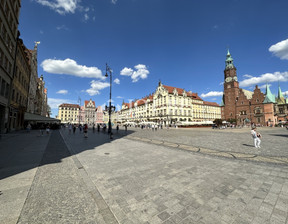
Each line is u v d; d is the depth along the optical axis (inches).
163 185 174.4
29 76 1321.4
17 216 114.4
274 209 126.0
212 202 138.0
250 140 594.2
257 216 117.0
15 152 350.9
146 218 115.6
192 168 236.5
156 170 227.0
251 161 274.5
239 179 191.9
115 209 127.3
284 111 3088.1
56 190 160.4
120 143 515.2
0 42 649.0
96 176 202.7
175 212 123.4
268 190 161.2
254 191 159.2
